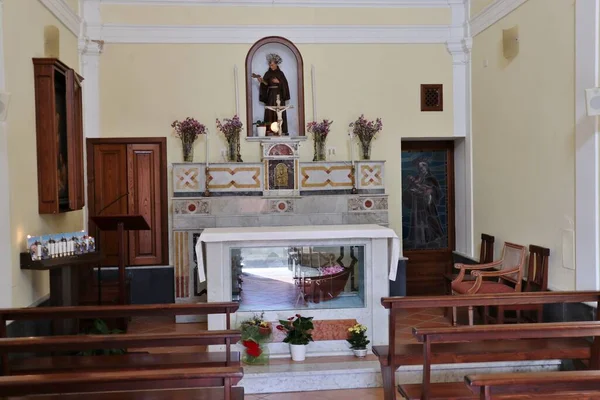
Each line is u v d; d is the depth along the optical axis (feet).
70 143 19.86
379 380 16.92
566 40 18.45
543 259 19.70
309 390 16.67
